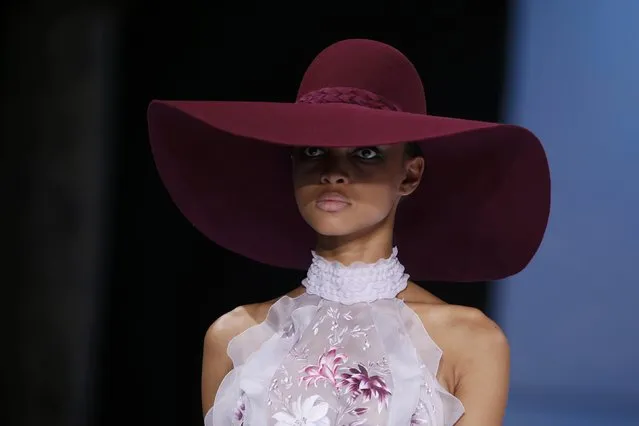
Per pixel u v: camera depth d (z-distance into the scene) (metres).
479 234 6.40
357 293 5.84
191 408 12.35
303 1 11.50
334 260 5.92
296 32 11.56
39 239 12.38
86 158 12.23
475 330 5.77
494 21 11.49
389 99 5.80
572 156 12.34
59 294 12.41
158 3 11.83
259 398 5.72
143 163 12.18
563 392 12.79
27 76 12.17
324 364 5.69
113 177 12.23
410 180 6.01
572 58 12.12
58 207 12.33
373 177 5.68
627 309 12.60
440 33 11.49
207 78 11.82
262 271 12.09
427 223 6.46
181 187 6.57
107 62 12.03
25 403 12.52
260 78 11.72
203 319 12.21
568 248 12.61
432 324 5.80
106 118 12.14
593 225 12.50
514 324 12.81
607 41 12.06
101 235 12.33
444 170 6.21
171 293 12.25
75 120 12.19
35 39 12.13
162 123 6.20
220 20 11.73
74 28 12.05
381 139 5.27
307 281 6.01
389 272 5.91
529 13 11.96
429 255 6.61
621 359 12.68
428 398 5.56
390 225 5.98
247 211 6.66
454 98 11.59
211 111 5.49
